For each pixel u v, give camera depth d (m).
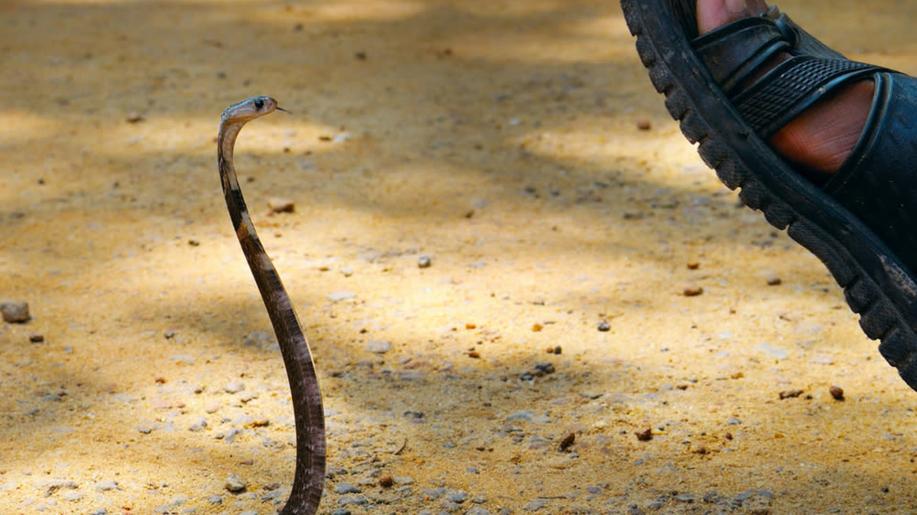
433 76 2.66
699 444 1.66
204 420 1.69
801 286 1.89
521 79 2.64
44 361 1.77
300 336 1.44
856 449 1.65
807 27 3.01
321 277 1.91
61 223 2.03
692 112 1.61
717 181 2.14
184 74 2.67
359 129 2.30
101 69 2.71
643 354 1.78
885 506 1.59
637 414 1.70
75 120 2.36
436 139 2.26
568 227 2.02
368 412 1.70
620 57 2.81
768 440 1.66
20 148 2.23
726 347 1.79
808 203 1.60
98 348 1.79
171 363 1.77
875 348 1.79
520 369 1.76
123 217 2.04
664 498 1.60
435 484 1.62
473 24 3.15
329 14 3.26
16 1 3.42
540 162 2.19
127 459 1.65
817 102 1.60
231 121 1.42
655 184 2.13
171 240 1.99
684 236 2.00
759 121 1.61
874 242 1.59
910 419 1.69
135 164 2.18
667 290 1.89
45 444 1.66
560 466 1.63
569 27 3.11
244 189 2.11
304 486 1.45
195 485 1.62
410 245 1.98
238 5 3.37
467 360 1.77
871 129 1.59
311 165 2.18
